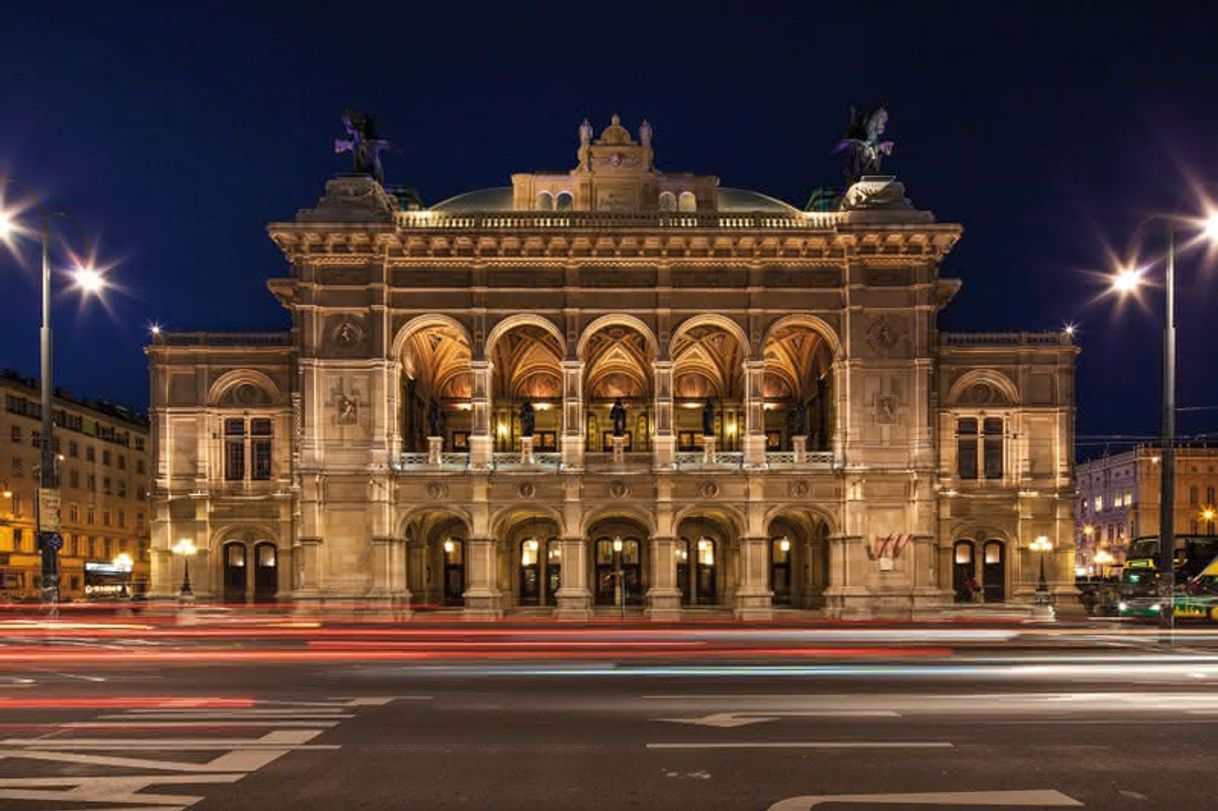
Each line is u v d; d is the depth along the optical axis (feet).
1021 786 46.93
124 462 386.73
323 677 85.92
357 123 201.16
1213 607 185.88
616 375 244.42
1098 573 443.32
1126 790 46.26
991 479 212.84
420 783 47.67
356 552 191.42
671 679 84.28
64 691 77.36
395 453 194.39
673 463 194.70
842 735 58.65
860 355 194.18
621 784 47.42
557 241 193.88
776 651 108.88
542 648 112.16
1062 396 213.05
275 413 211.61
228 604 211.20
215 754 53.72
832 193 233.76
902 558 191.72
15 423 315.78
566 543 193.47
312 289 193.67
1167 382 140.77
